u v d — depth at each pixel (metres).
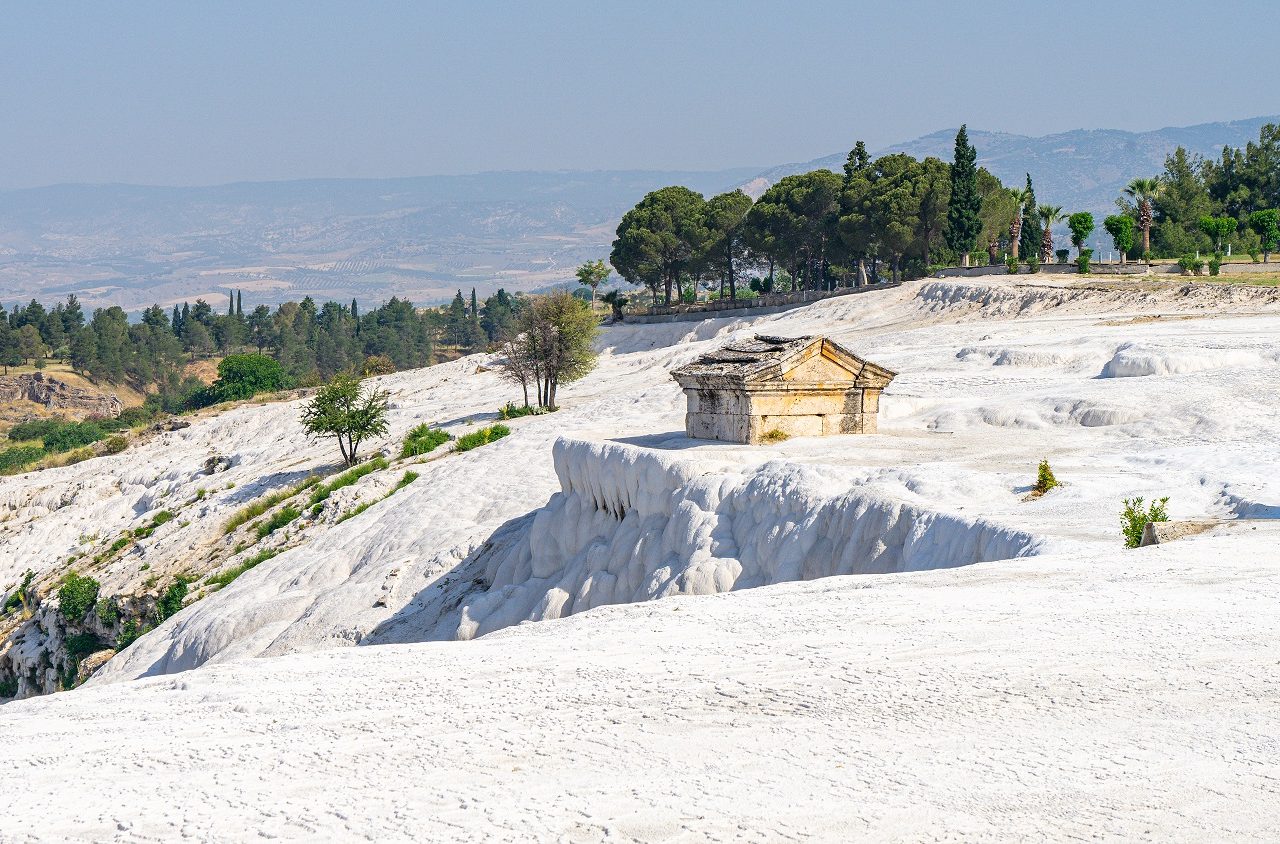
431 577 62.91
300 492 106.19
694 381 55.28
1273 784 14.98
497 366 174.25
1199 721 17.28
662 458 48.88
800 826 14.59
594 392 142.00
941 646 22.12
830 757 16.95
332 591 66.25
